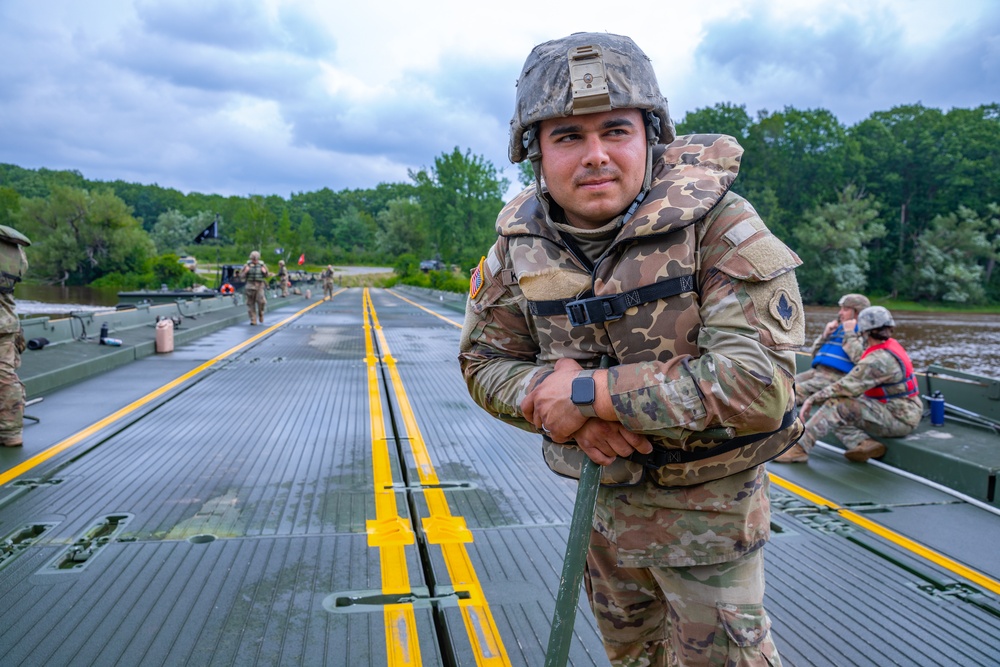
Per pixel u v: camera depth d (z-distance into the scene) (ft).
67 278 235.61
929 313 145.18
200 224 411.54
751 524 5.08
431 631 9.32
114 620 9.42
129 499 14.16
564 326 5.05
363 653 8.77
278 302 85.10
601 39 4.70
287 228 353.10
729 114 189.88
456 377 30.09
